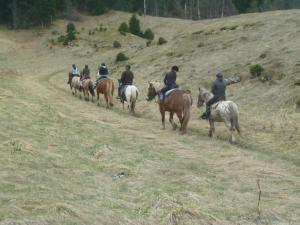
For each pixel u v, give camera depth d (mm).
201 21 72562
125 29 67875
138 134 17750
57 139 15055
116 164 12484
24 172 10664
